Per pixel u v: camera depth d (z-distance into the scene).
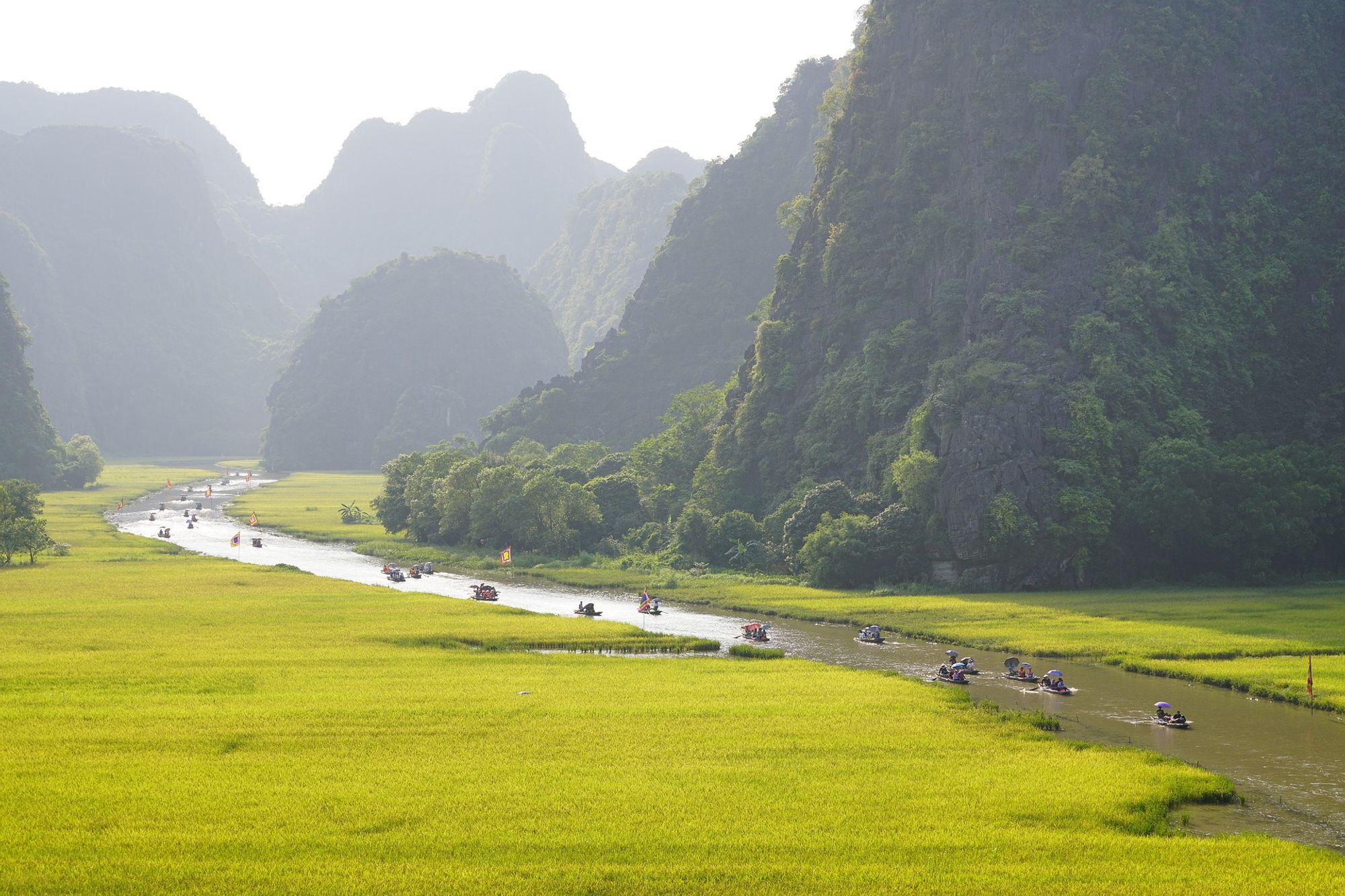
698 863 37.25
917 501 121.44
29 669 66.81
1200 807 45.84
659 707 58.69
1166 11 146.38
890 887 35.62
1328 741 56.47
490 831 39.69
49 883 34.72
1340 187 145.62
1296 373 137.00
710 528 142.75
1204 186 142.50
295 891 34.56
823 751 50.72
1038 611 99.25
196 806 41.66
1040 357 127.69
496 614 95.25
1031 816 42.69
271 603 99.62
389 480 195.50
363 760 48.03
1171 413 126.69
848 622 96.00
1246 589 115.38
